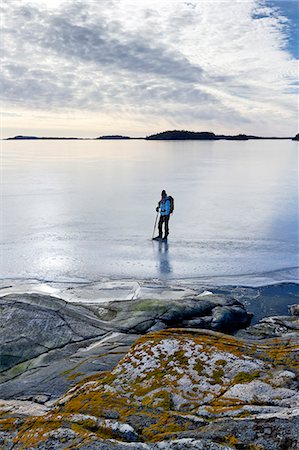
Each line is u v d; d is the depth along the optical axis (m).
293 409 3.88
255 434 3.52
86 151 103.38
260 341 6.03
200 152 94.00
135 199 28.34
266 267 14.53
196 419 3.89
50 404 5.21
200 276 13.62
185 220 21.92
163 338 5.76
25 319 9.18
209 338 5.93
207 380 4.62
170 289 12.41
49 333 8.74
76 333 8.81
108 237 18.34
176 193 31.20
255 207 25.69
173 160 66.88
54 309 9.80
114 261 15.03
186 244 17.36
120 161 64.56
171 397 4.34
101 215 22.97
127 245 17.12
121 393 4.52
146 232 19.30
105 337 8.74
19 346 8.27
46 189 32.97
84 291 12.23
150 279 13.27
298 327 9.63
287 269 14.36
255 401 4.14
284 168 52.72
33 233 18.95
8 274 13.65
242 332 9.58
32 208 24.86
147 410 4.14
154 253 16.08
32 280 13.14
